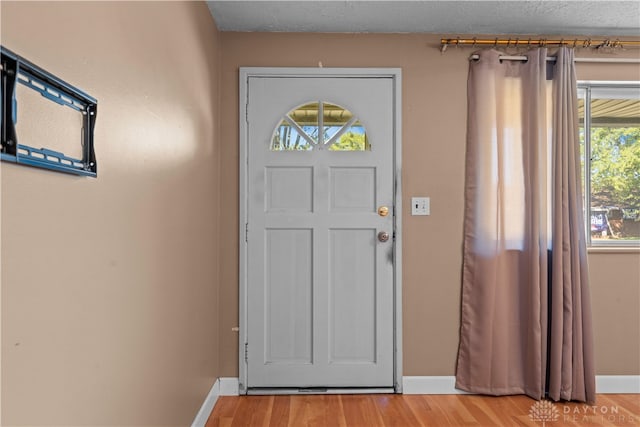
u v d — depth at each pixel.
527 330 2.68
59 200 0.96
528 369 2.67
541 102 2.68
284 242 2.76
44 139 0.89
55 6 0.93
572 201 2.64
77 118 1.02
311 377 2.75
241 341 2.73
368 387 2.75
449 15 2.53
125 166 1.31
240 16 2.54
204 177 2.32
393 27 2.69
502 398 2.66
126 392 1.32
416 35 2.78
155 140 1.56
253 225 2.75
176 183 1.82
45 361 0.91
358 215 2.76
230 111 2.75
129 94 1.33
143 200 1.45
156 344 1.58
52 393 0.94
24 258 0.84
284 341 2.76
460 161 2.78
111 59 1.21
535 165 2.64
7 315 0.80
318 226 2.76
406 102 2.78
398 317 2.75
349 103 2.77
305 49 2.76
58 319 0.96
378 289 2.77
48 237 0.92
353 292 2.77
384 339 2.76
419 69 2.78
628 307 2.78
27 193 0.85
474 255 2.73
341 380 2.75
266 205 2.76
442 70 2.78
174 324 1.79
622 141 2.85
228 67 2.75
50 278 0.93
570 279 2.62
